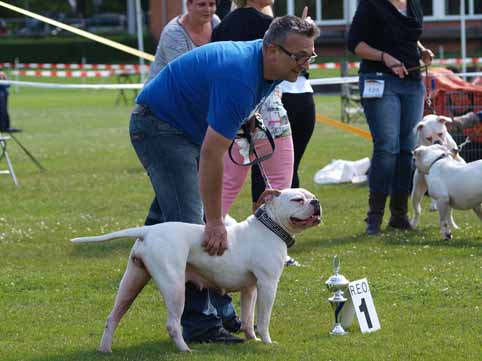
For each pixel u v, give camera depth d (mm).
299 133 12086
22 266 12242
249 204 17234
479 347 8164
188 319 8586
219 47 7914
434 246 13008
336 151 26141
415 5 13711
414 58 13773
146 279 8211
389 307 9688
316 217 8117
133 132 8492
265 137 10508
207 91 8008
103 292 10703
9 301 10367
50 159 25938
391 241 13414
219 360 7867
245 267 8125
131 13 82062
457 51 54062
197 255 8047
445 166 13711
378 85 13672
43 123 38531
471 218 15398
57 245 13672
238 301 10359
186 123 8320
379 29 13633
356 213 15922
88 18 96625
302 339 8609
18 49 73688
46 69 67500
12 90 60719
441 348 8148
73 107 47406
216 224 7934
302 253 12664
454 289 10359
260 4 10969
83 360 7984
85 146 29344
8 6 15375
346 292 8859
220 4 15492
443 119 15156
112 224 15477
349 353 8016
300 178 20719
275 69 7598
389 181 13961
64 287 11016
